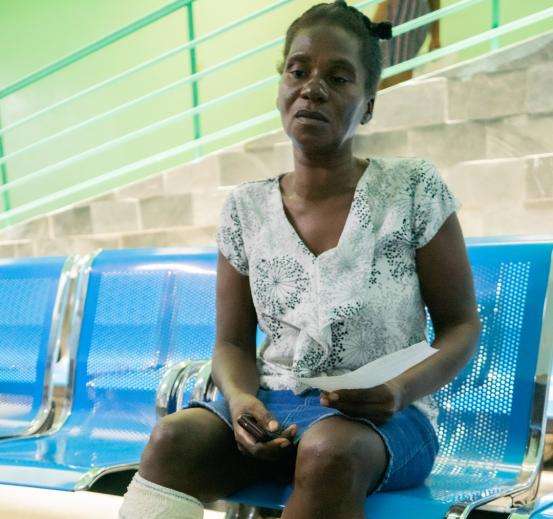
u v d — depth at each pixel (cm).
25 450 202
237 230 161
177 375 180
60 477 170
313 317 144
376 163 155
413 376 134
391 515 127
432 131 359
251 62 655
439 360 140
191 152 676
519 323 173
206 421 142
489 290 178
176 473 134
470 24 506
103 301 239
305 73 149
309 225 153
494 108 345
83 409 233
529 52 336
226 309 165
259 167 408
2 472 176
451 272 148
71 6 726
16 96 743
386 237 146
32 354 244
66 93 728
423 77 359
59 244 484
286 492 145
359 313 142
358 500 120
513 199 339
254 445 131
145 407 224
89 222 471
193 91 490
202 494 139
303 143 148
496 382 172
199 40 402
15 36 755
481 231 348
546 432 164
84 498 195
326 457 117
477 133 349
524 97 338
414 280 148
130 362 230
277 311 151
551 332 168
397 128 367
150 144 696
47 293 247
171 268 233
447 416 176
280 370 154
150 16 416
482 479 159
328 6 153
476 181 348
